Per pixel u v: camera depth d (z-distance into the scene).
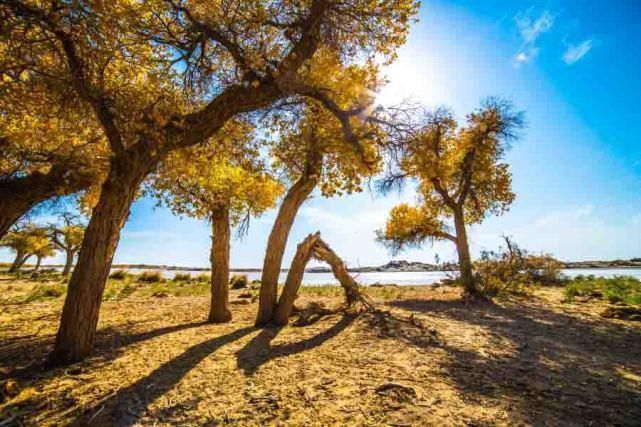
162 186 8.62
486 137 15.47
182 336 6.92
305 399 3.69
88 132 6.79
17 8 4.02
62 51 5.08
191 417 3.29
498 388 4.05
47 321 8.62
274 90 6.41
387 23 7.17
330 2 6.23
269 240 8.66
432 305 12.07
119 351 5.70
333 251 9.84
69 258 31.48
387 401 3.58
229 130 8.05
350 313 9.17
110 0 4.02
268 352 5.66
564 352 5.80
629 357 5.53
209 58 6.70
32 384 4.16
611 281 16.48
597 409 3.49
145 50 5.52
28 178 6.05
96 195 8.17
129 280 23.44
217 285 9.03
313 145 8.16
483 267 16.53
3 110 5.07
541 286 19.77
